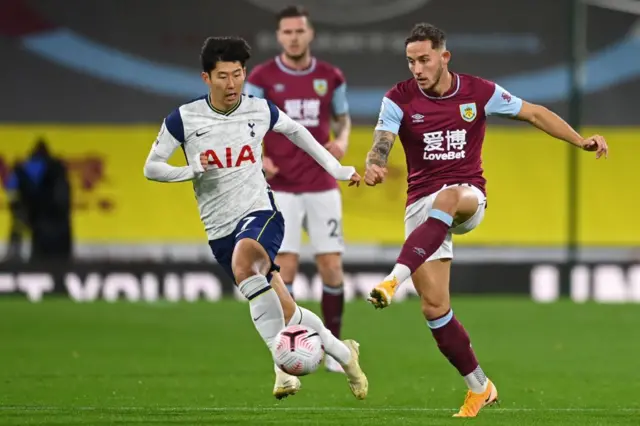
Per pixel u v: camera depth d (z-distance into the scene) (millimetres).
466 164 23375
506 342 38625
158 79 51625
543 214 51438
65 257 51188
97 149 51562
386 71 51500
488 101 23234
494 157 51469
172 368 32469
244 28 51312
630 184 51531
